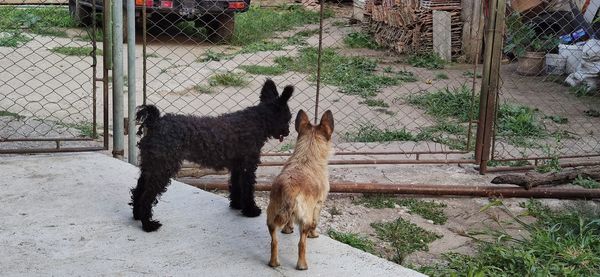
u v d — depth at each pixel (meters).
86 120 5.38
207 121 3.26
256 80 7.50
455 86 7.62
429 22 9.23
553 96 7.34
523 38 8.35
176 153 3.18
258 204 4.00
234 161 3.38
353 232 3.81
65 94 6.25
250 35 10.32
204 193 3.67
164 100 6.33
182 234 3.23
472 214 4.11
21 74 7.02
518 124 5.88
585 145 5.51
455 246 3.72
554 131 5.91
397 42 9.65
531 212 4.10
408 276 2.99
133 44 4.07
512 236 3.85
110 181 3.74
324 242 3.22
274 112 3.40
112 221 3.32
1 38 8.73
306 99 6.80
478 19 9.02
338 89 7.34
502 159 4.71
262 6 12.96
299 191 2.92
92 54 4.28
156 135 3.17
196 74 7.57
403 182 4.49
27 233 3.18
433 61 8.97
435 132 5.72
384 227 3.89
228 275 2.93
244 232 3.29
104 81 4.19
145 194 3.21
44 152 4.20
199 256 3.06
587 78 7.52
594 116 6.52
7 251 3.03
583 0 8.44
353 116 6.21
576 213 4.00
